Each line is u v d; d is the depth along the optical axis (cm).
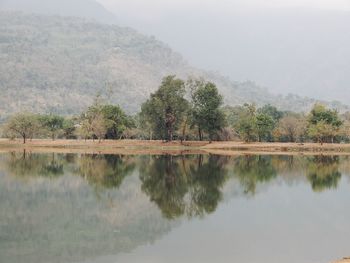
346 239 3528
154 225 3981
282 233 3712
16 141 16650
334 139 17425
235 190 5966
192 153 12706
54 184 6431
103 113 16038
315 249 3259
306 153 12950
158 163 9562
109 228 3888
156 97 14750
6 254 3153
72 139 18812
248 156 11675
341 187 6262
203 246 3334
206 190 5962
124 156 11544
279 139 17538
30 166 8869
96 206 4841
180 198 5356
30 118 16138
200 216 4366
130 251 3219
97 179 6988
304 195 5594
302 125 16825
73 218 4250
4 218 4231
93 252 3197
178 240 3500
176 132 16075
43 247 3316
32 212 4509
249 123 15612
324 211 4603
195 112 14975
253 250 3241
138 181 6806
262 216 4362
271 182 6731
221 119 15138
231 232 3738
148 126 16038
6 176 7250
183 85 14788
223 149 14312
